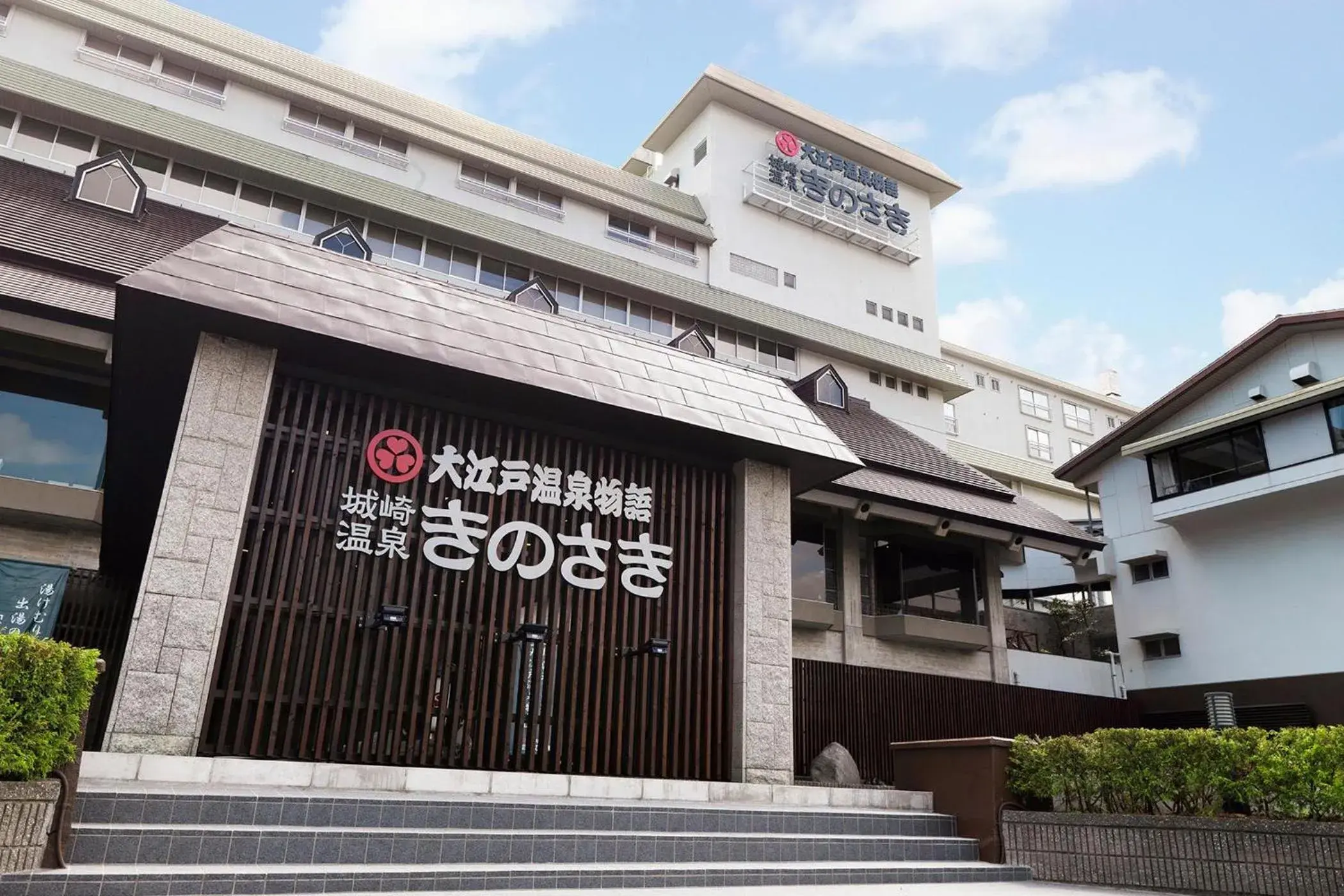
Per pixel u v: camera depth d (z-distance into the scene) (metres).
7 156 17.25
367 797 6.63
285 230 19.48
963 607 20.89
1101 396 43.25
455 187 22.75
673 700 9.73
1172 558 22.94
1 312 12.45
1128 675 23.45
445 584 8.78
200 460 8.03
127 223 15.88
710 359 11.86
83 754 6.60
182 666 7.46
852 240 28.73
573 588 9.45
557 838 6.55
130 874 4.92
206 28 21.62
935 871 7.75
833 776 13.41
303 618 8.12
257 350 8.56
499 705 8.60
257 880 5.20
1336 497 19.56
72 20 19.34
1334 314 19.91
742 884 6.69
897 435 22.73
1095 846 8.04
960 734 16.67
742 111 28.44
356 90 22.70
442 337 9.20
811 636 19.02
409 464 8.96
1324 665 19.09
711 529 10.64
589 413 9.77
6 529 13.84
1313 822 6.96
